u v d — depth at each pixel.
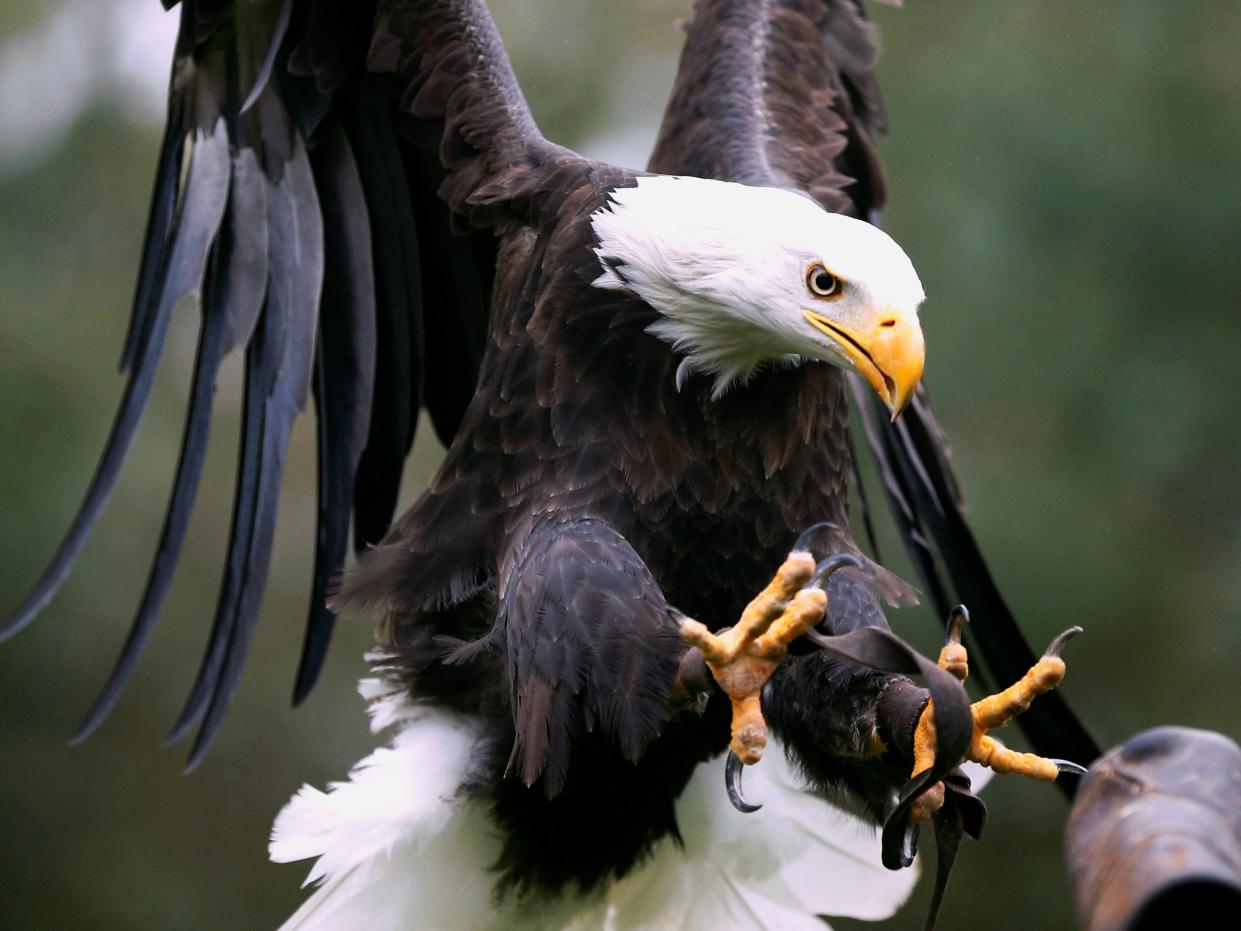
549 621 6.32
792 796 8.12
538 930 7.61
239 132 7.88
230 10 7.66
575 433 6.73
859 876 8.16
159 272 7.90
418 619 7.33
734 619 7.02
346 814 7.43
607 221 6.75
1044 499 13.16
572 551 6.45
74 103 15.71
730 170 8.11
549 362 6.77
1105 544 13.23
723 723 7.36
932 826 5.89
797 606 5.38
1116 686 13.61
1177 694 13.59
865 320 6.29
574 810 7.45
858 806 6.70
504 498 6.84
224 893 16.03
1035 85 13.48
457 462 6.95
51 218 15.40
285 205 7.89
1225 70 13.58
